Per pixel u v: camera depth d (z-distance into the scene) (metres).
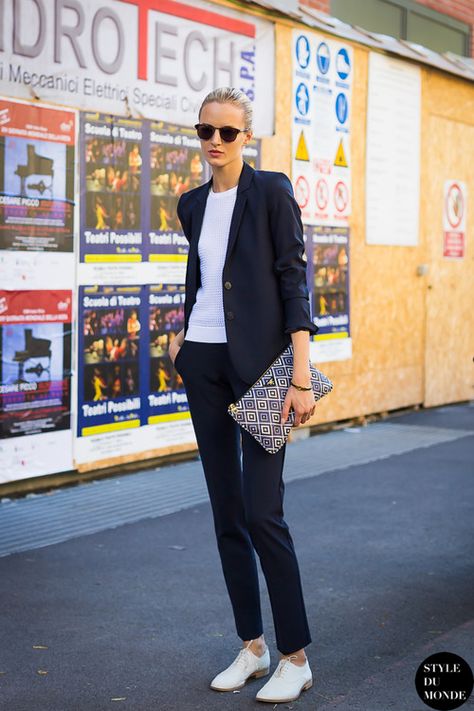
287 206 4.29
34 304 7.99
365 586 6.05
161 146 8.95
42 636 5.22
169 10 8.91
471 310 13.82
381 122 11.76
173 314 9.17
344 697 4.40
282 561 4.40
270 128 10.13
